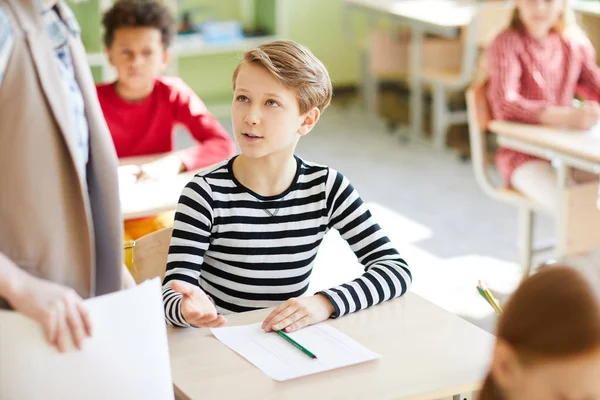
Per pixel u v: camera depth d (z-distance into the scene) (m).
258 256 2.03
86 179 1.54
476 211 4.86
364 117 6.76
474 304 3.66
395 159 5.79
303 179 2.06
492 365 0.96
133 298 1.43
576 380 0.89
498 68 3.73
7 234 1.38
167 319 1.84
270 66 1.91
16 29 1.33
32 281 1.35
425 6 6.09
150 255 2.30
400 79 7.31
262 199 2.02
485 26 5.52
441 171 5.56
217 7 6.78
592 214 3.53
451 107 6.56
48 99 1.36
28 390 1.38
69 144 1.38
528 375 0.91
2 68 1.32
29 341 1.36
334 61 7.40
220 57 7.00
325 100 2.02
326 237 4.36
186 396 1.58
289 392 1.60
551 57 3.88
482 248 4.32
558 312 0.89
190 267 1.96
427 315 1.93
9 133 1.35
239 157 2.06
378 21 7.23
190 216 1.99
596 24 5.56
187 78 6.95
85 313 1.37
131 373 1.44
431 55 6.02
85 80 1.50
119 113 3.22
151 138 3.27
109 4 5.45
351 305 1.92
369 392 1.61
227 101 7.05
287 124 1.95
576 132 3.51
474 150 3.76
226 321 1.87
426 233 4.52
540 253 4.00
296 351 1.75
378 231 2.11
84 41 5.49
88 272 1.45
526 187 3.68
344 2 6.52
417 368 1.70
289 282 2.06
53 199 1.39
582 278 0.90
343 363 1.70
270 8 6.69
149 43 3.15
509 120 3.67
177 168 2.99
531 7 3.77
